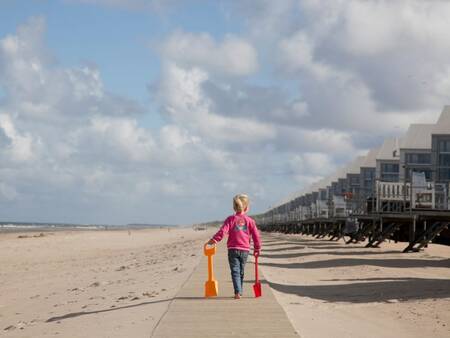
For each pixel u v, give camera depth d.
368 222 36.16
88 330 8.36
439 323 8.86
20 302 15.50
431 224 27.92
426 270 17.94
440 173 37.38
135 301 11.31
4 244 57.59
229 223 10.26
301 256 25.17
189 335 7.09
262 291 11.09
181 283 13.41
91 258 36.75
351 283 14.23
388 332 8.22
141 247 53.22
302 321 8.73
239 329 7.42
